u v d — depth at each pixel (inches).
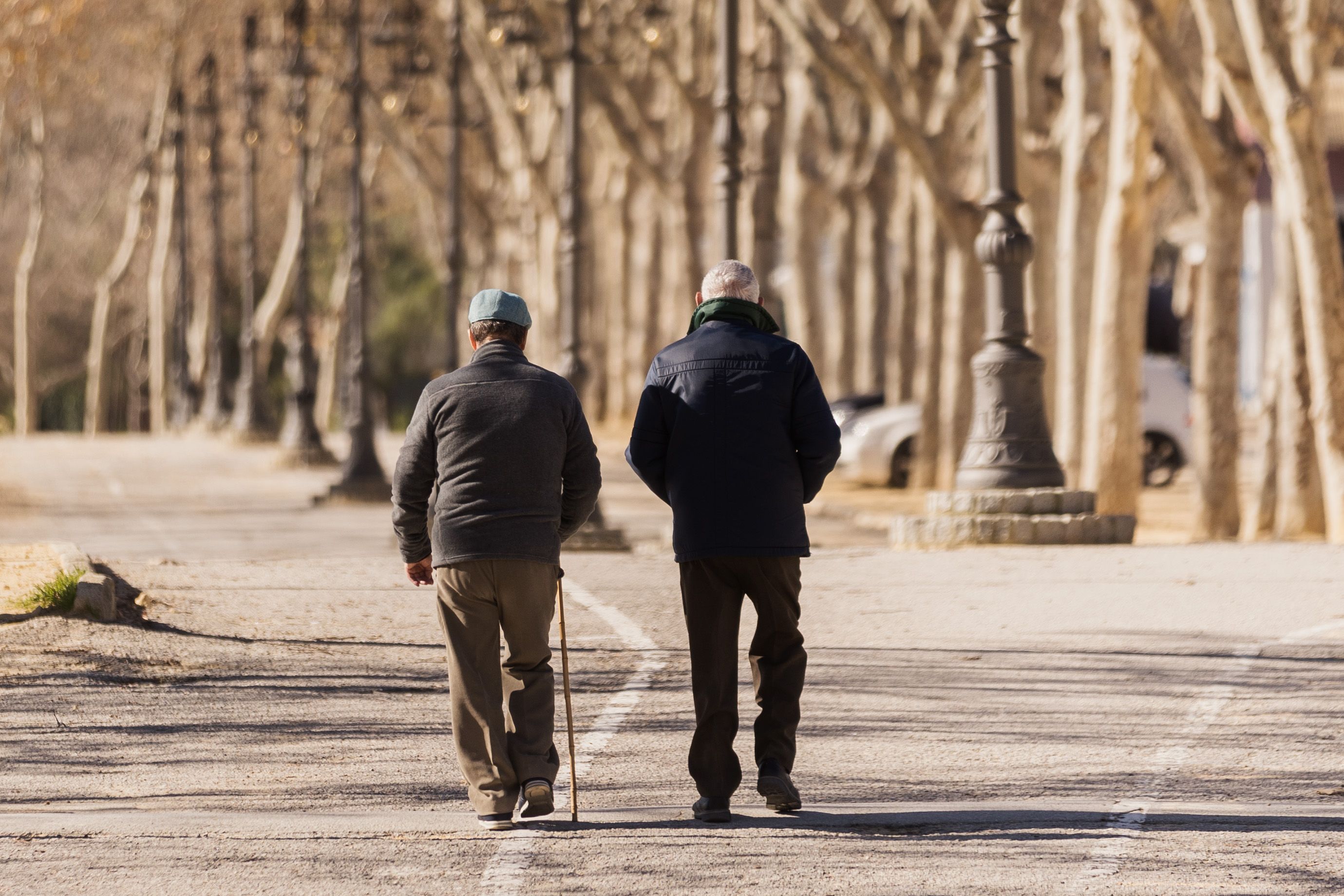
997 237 2196.1
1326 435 2409.0
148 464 5634.8
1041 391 2215.8
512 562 899.4
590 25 5620.1
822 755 1091.3
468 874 831.7
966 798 982.4
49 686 1270.9
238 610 1604.3
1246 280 6279.5
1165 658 1381.6
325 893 800.3
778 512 908.6
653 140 5969.5
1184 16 3932.1
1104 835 895.7
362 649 1435.8
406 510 920.9
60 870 834.8
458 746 916.0
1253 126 2534.5
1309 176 2394.2
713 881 816.9
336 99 7111.2
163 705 1224.2
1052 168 3523.6
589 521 2518.5
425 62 4926.2
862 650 1435.8
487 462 903.7
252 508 3914.9
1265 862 842.8
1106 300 2723.9
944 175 3860.7
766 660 936.9
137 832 905.5
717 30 5334.6
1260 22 2388.0
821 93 5113.2
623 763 1074.1
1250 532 2982.3
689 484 913.5
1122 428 2728.8
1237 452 2866.6
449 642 917.2
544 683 924.6
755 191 5329.7
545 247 6628.9
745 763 1084.5
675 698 1267.2
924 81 3964.1
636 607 1700.3
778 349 925.2
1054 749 1098.7
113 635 1437.0
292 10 4744.1
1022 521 2162.9
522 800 951.0
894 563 1983.3
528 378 920.3
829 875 828.0
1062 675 1326.3
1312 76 2500.0
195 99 7637.8
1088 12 2952.8
